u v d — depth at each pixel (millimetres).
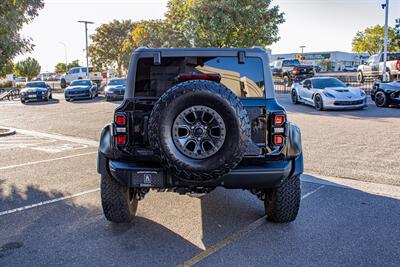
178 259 3619
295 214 4305
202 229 4316
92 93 27594
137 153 3840
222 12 21469
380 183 5926
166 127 3396
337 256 3607
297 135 4102
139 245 3926
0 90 36969
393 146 8453
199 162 3400
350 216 4598
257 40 22750
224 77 4145
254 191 4531
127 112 3834
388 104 15875
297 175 4102
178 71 4168
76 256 3697
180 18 25375
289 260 3557
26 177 6664
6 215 4824
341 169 6719
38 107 22109
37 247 3900
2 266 3510
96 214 4820
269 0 22375
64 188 5973
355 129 10742
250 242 3957
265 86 4094
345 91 15406
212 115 3371
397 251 3688
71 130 12758
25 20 13039
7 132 12242
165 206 5074
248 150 3768
